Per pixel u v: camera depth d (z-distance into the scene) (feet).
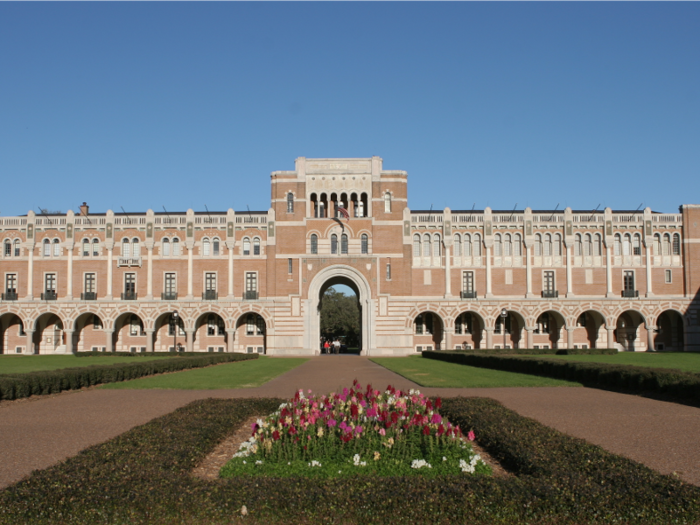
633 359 185.98
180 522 37.17
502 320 276.21
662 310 267.18
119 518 36.78
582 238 273.13
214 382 122.72
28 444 61.62
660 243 273.13
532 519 37.14
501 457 51.78
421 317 277.64
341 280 284.20
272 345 265.95
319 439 51.11
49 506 36.81
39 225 272.72
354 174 273.75
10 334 274.16
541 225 273.75
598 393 102.12
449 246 272.51
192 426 58.44
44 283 271.28
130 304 267.39
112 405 90.17
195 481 41.01
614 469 43.11
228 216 271.90
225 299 267.80
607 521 36.78
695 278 269.85
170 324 274.16
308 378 135.23
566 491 38.55
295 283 268.62
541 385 113.29
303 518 37.37
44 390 103.30
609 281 270.05
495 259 272.72
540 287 271.08
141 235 272.10
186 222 271.69
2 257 272.31
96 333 274.36
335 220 270.87
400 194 272.92
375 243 269.85
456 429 53.57
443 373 143.64
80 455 46.50
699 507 36.91
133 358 212.02
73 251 271.69
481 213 276.21
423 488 39.32
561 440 52.16
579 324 276.41
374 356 257.34
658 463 52.19
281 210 271.90
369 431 53.47
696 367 146.41
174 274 270.67
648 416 76.89
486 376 133.69
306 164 274.57
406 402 63.82
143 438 52.49
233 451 56.65
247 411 72.79
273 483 40.50
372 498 37.99
